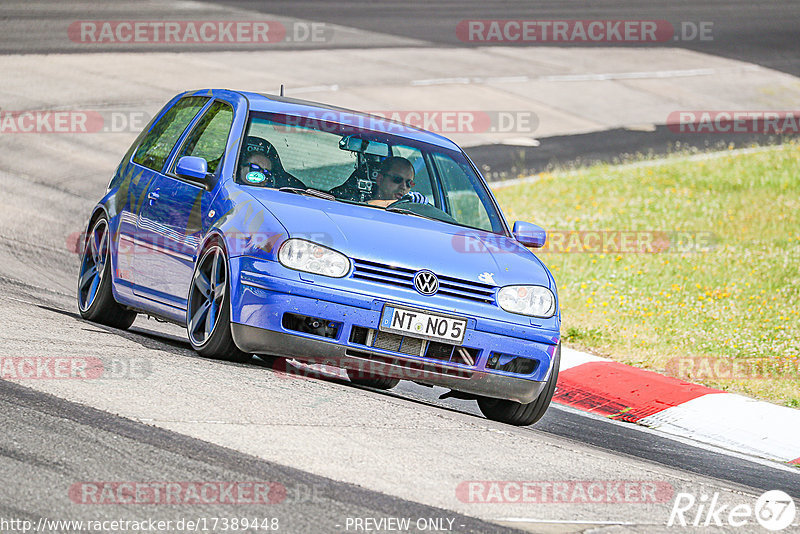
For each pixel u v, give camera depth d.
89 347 24.27
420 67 96.62
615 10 133.50
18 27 94.88
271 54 95.44
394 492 16.89
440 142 29.23
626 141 80.44
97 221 30.50
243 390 21.75
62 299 34.25
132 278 28.06
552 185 65.06
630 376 32.66
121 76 82.00
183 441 17.89
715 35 124.50
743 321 40.22
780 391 32.84
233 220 23.83
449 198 27.47
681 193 64.06
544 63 104.44
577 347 36.72
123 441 17.56
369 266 22.80
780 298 43.88
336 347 22.53
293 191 25.36
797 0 148.62
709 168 70.88
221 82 83.62
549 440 23.16
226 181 25.38
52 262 41.00
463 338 23.06
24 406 18.88
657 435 27.64
